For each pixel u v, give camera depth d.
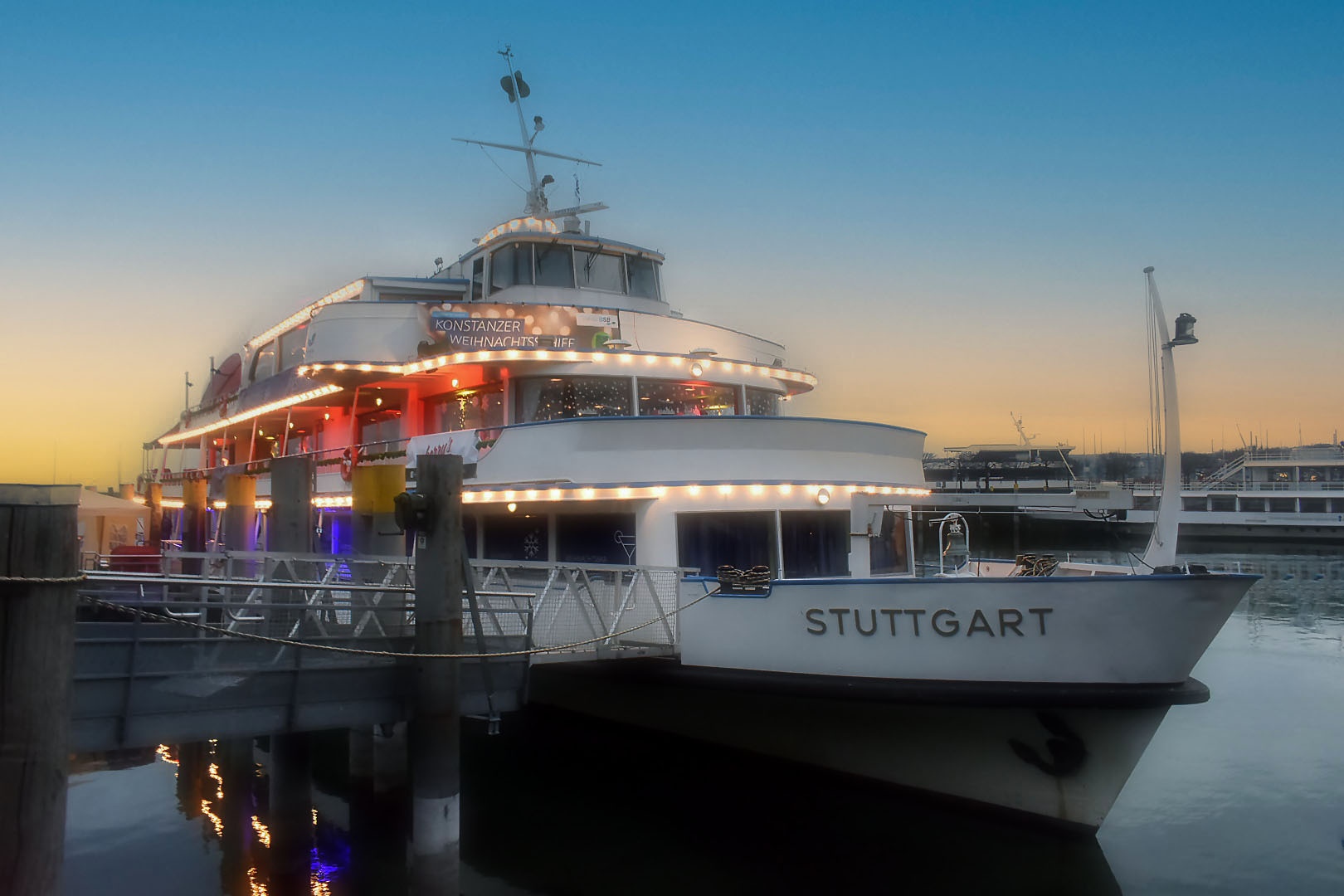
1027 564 14.03
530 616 12.62
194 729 9.75
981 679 12.19
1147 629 11.58
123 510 32.66
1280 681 26.12
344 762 19.34
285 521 16.38
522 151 24.39
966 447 57.62
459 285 21.83
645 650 13.69
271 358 25.88
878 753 13.91
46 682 6.45
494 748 18.94
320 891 13.16
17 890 6.30
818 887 12.65
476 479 16.19
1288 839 14.38
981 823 13.38
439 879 10.69
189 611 14.87
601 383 16.92
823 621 12.92
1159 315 14.17
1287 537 68.19
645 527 14.67
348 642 10.84
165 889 13.17
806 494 15.21
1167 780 17.38
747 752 15.29
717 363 17.59
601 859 13.62
